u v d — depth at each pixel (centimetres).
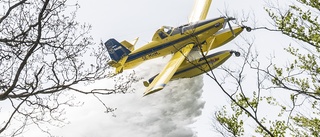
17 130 579
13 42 569
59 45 583
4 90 558
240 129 598
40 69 555
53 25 584
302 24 615
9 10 552
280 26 618
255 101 586
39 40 548
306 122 654
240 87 563
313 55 628
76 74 580
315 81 626
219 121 605
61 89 577
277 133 618
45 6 548
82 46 595
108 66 607
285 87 593
